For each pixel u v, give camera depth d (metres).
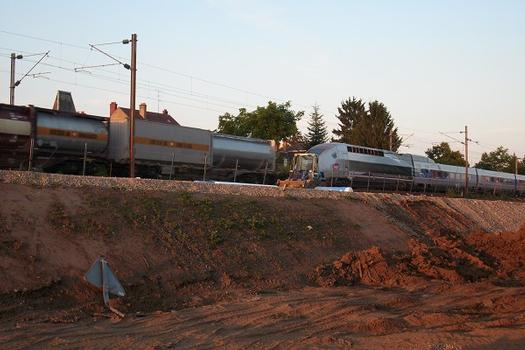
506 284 17.94
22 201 13.94
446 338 10.36
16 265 11.49
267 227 18.05
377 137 85.31
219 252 15.40
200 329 10.40
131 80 27.89
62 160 27.72
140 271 13.10
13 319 10.02
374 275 17.03
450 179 53.41
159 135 31.95
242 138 38.38
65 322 10.23
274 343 9.75
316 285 15.70
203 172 35.47
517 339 10.50
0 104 25.33
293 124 61.28
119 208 15.44
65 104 43.12
